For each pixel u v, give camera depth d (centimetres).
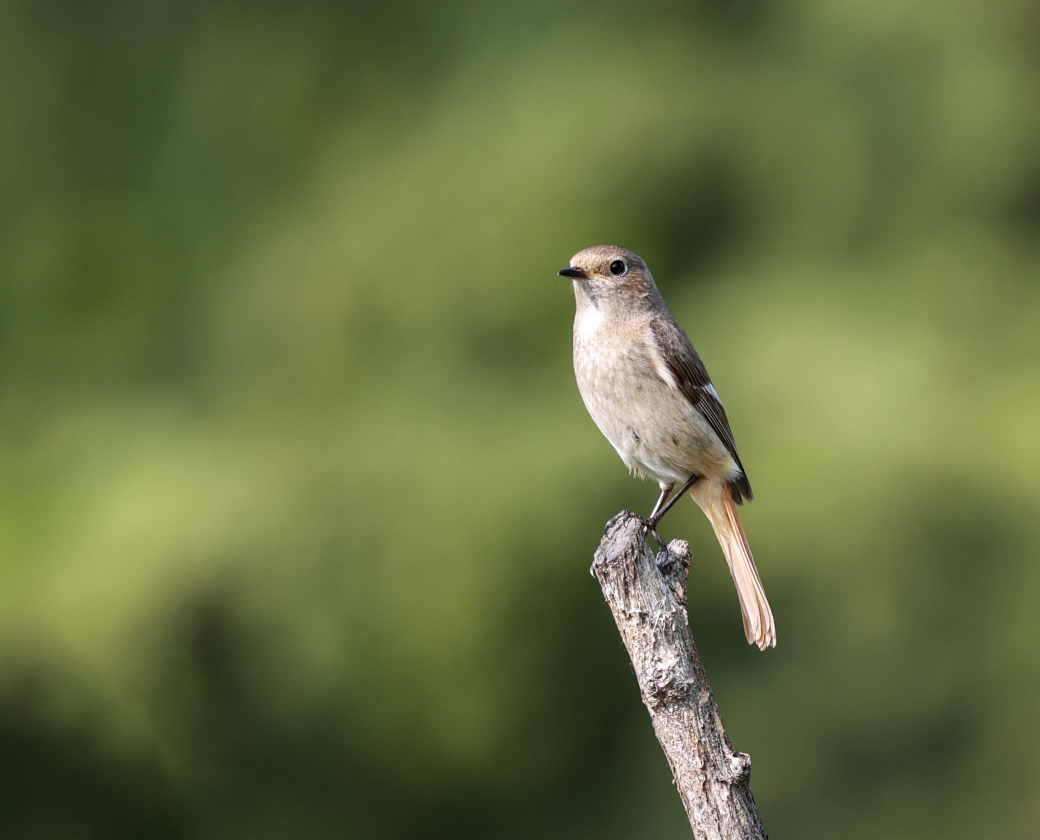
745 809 530
